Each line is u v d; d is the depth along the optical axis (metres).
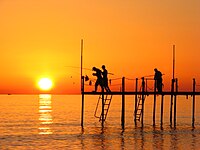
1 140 94.38
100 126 123.12
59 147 84.44
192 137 95.94
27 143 89.81
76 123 135.88
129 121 140.12
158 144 86.00
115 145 85.62
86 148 82.88
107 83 100.00
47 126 126.62
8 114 188.75
